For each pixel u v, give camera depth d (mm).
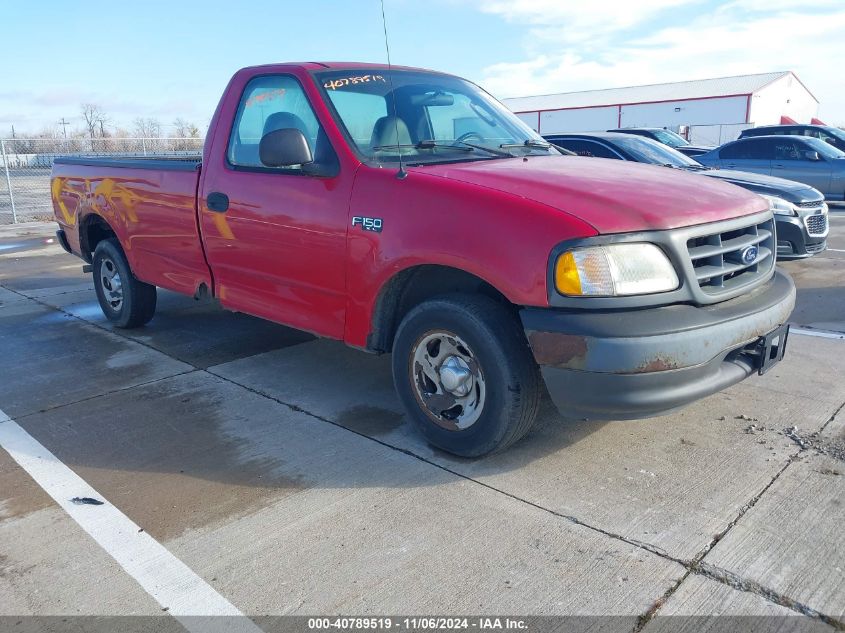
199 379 4836
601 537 2826
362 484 3320
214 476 3438
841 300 6656
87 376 4953
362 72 4266
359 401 4371
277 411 4234
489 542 2816
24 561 2791
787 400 4176
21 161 19688
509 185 3232
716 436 3717
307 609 2463
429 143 4004
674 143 15414
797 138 14094
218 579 2643
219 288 4738
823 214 7543
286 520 3029
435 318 3383
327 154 3787
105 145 21000
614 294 2879
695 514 2971
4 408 4379
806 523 2879
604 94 51938
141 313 5969
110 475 3479
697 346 2932
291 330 6062
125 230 5508
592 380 2906
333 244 3725
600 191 3180
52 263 10031
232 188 4328
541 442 3695
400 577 2617
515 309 3301
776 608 2393
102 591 2594
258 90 4312
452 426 3477
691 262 3047
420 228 3305
